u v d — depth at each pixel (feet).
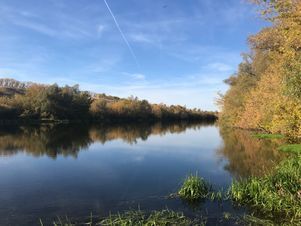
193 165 84.12
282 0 55.72
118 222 41.04
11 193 59.00
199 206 47.57
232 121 243.81
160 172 75.97
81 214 46.47
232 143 132.77
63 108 304.50
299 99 65.98
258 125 164.96
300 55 61.36
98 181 67.62
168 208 47.21
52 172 77.41
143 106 406.21
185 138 167.73
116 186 62.95
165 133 206.39
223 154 102.27
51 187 63.21
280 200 44.27
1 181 68.59
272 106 119.65
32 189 61.82
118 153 109.19
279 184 47.98
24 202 53.26
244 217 42.19
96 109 343.67
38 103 292.40
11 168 82.53
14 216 46.29
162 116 440.04
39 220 44.50
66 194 57.88
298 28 56.90
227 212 44.37
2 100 281.33
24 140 146.82
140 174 74.18
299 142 109.29
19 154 105.81
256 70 195.21
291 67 65.00
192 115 503.61
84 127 257.75
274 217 42.32
